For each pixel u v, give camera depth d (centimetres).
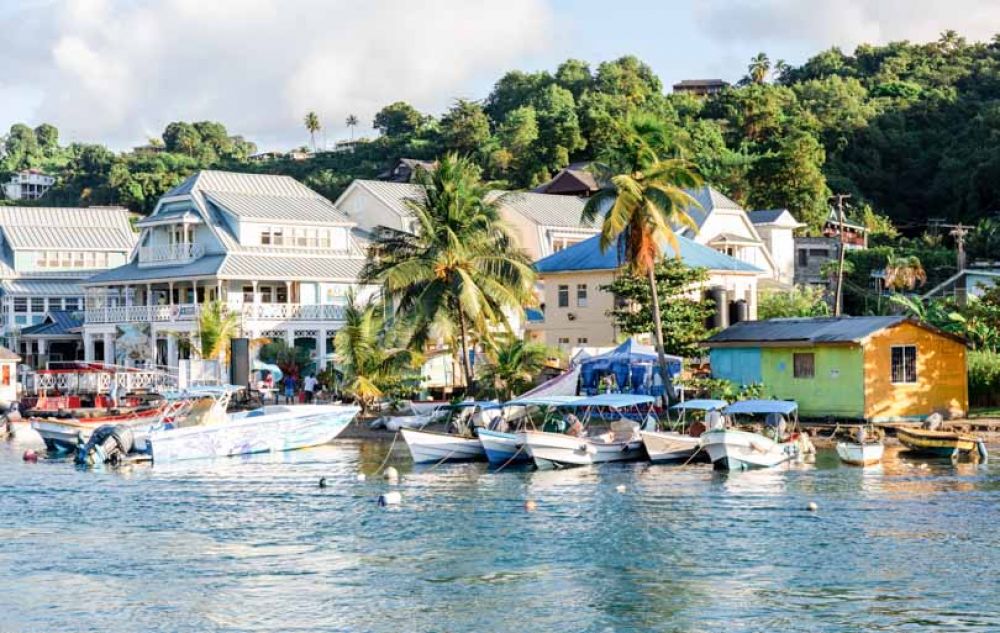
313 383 7612
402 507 4181
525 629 2691
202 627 2748
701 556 3319
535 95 18625
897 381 6088
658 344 6019
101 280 9319
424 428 6500
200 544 3603
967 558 3244
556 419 5697
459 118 16525
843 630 2650
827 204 13200
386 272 6438
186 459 5631
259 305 8388
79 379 8000
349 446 6169
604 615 2781
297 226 9206
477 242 6669
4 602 2970
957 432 5662
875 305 10981
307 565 3303
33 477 5200
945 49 19625
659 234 6788
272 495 4528
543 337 8406
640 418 5950
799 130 14738
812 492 4347
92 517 4091
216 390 5825
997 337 7031
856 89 17112
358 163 17738
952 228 13150
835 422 6069
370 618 2789
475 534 3669
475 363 7262
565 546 3475
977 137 14712
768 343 6312
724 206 10400
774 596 2911
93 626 2769
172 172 18650
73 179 19775
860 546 3406
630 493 4384
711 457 5066
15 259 10650
